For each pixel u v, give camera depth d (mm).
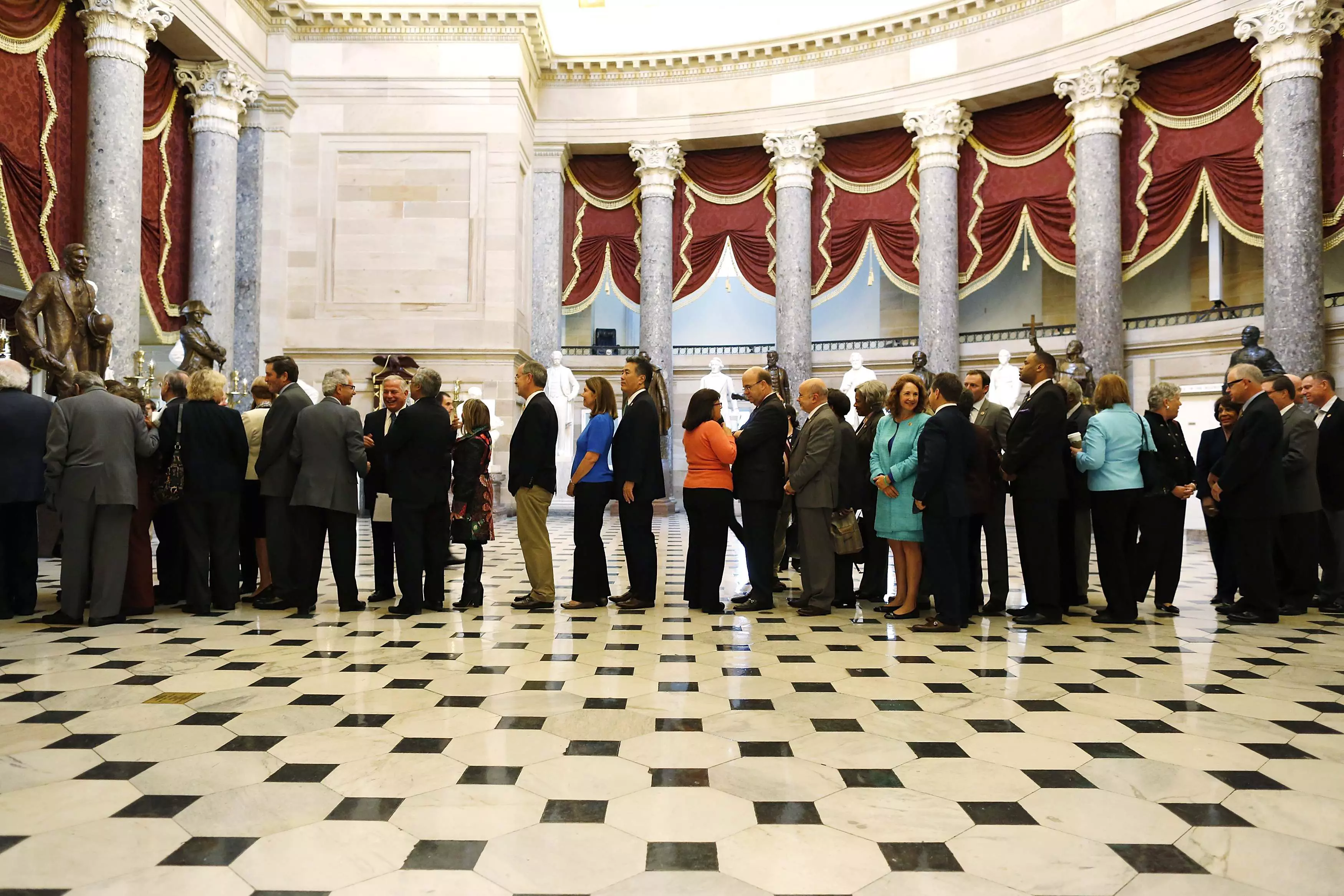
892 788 3008
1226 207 14883
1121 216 16141
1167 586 6562
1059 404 6074
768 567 6625
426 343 17375
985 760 3291
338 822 2689
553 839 2584
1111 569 6156
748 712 3896
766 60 19016
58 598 6336
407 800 2867
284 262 17281
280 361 6492
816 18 19656
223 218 15703
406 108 17547
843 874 2379
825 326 23625
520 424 6660
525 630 5715
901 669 4727
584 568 6703
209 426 6219
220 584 6461
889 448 6328
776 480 6605
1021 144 17375
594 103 19734
